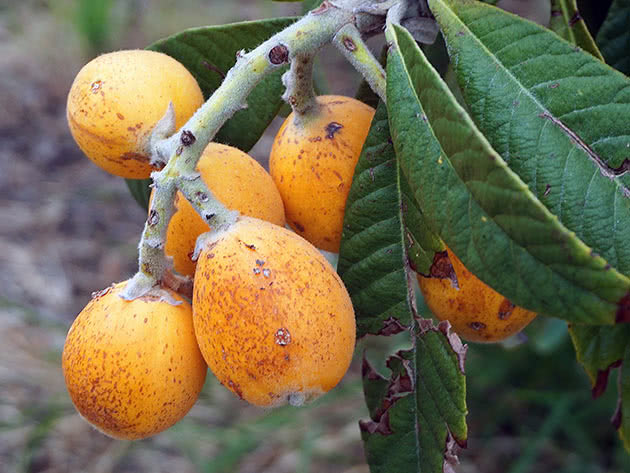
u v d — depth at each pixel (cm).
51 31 117
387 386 26
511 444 69
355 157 26
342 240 26
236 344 23
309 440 66
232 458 64
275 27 30
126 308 24
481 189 20
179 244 26
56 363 74
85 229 91
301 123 27
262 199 26
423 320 26
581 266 19
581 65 24
